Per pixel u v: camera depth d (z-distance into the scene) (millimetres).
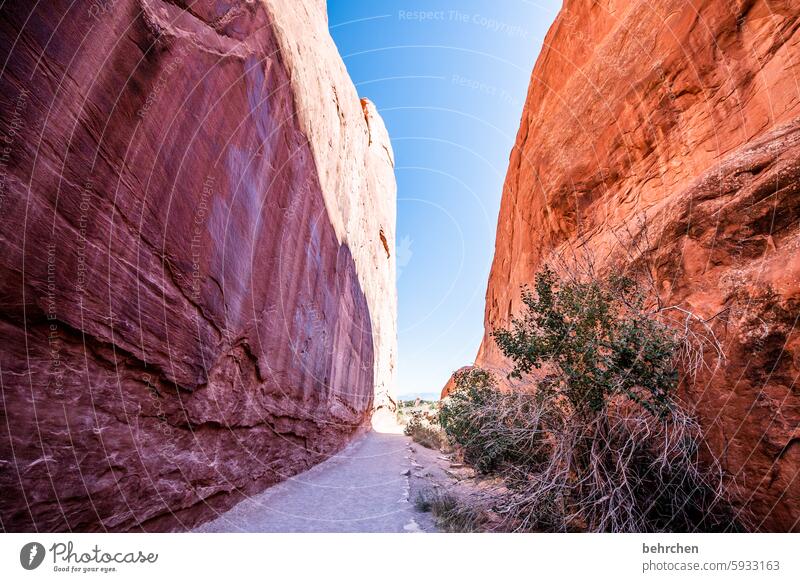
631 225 5926
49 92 2865
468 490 5809
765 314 3086
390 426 28172
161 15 4227
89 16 3244
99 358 3252
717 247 3820
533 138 13055
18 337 2584
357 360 18891
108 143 3420
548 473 3914
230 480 5531
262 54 7043
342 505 5852
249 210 6512
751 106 5477
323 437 11461
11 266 2541
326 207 12141
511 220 15656
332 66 13648
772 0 5312
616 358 3654
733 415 3117
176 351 4352
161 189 4172
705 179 4336
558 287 4660
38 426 2682
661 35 7457
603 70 9258
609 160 8766
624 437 3691
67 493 2861
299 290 9250
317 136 10977
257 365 6777
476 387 7695
